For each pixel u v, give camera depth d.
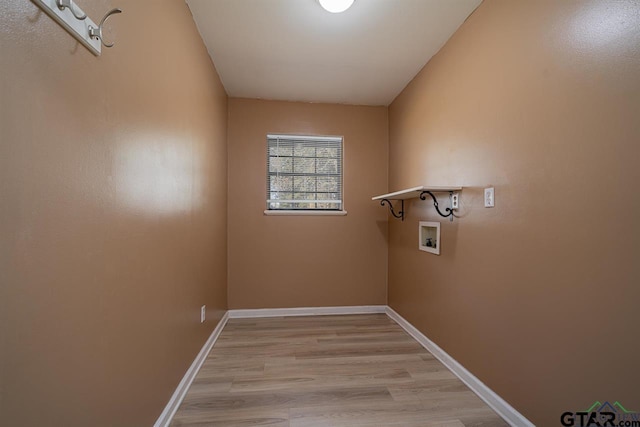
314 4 1.72
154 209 1.25
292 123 3.12
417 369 1.94
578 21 1.09
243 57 2.29
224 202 2.85
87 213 0.81
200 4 1.71
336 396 1.64
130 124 1.04
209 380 1.79
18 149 0.59
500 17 1.51
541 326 1.26
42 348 0.65
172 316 1.46
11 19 0.57
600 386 1.02
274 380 1.80
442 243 2.07
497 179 1.53
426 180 2.35
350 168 3.20
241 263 3.03
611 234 0.98
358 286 3.19
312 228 3.13
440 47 2.14
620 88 0.95
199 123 1.96
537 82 1.27
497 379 1.52
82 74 0.78
